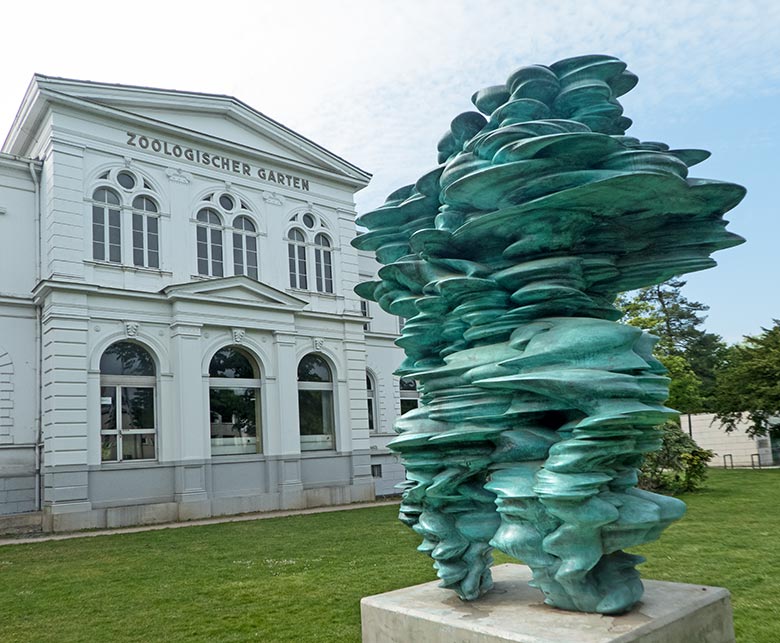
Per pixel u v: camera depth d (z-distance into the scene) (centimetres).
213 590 858
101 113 1955
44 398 1831
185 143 2142
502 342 421
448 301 441
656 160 374
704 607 385
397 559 1030
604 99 424
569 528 354
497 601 410
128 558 1192
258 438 2161
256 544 1300
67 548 1380
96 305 1872
